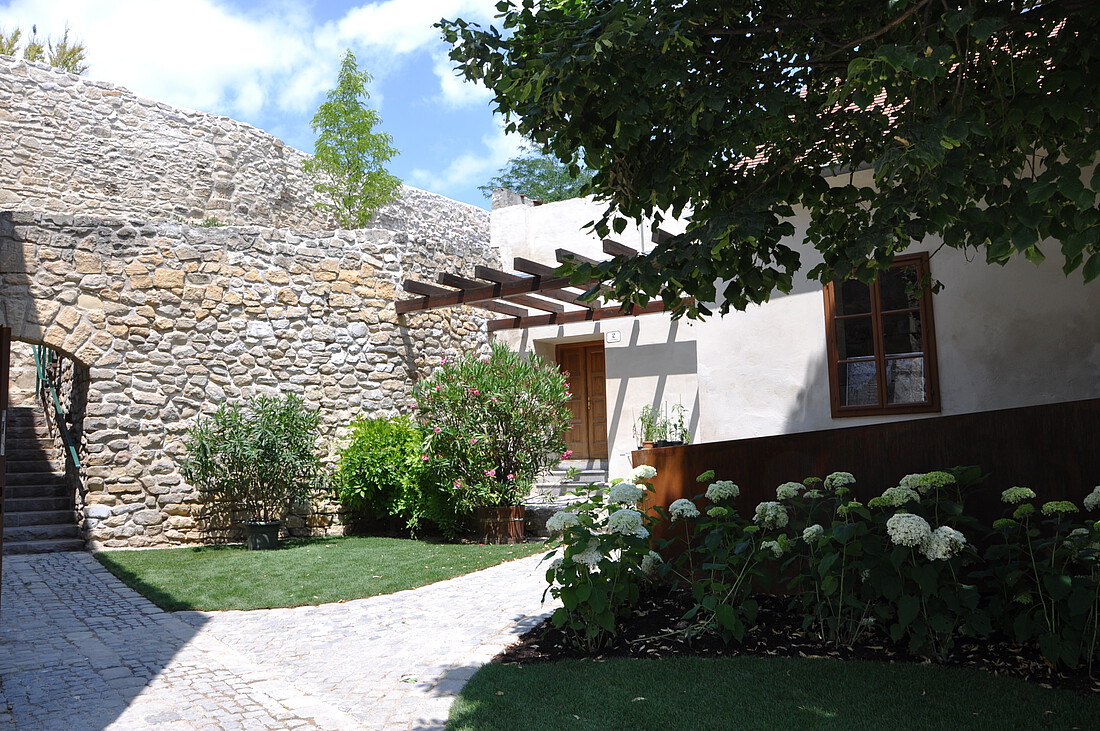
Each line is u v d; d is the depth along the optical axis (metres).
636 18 3.13
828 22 3.51
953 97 3.06
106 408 9.10
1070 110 2.87
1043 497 4.50
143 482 9.23
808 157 4.00
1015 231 2.78
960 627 3.86
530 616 5.45
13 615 5.87
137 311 9.39
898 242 3.43
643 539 4.48
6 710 3.82
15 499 9.40
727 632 4.29
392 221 15.70
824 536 4.16
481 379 9.52
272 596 6.48
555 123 3.59
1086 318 6.22
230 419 9.35
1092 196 2.51
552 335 12.88
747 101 3.60
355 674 4.36
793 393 7.37
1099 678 3.55
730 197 3.82
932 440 4.86
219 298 9.92
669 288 3.74
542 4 3.80
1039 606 3.78
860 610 4.25
